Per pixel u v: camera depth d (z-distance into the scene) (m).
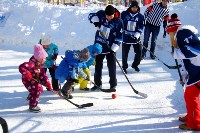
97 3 20.88
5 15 10.66
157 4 8.41
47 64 6.14
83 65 6.09
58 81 6.19
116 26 6.14
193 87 4.54
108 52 6.27
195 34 4.48
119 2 22.03
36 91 5.34
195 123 4.59
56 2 19.69
